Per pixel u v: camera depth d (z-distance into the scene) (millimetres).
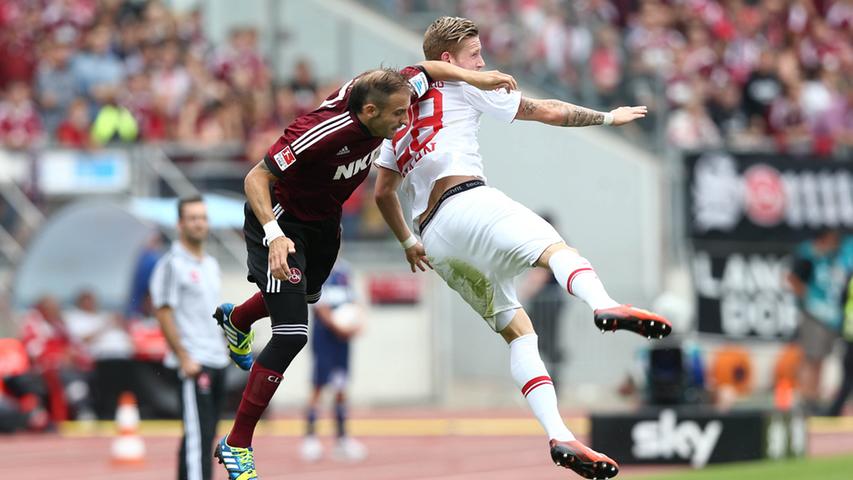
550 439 24422
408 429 62688
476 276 25031
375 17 74438
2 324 66000
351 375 71250
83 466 49844
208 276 35938
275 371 24766
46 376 61625
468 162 25141
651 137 74125
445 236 24984
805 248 68375
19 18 75688
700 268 72188
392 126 24000
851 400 72125
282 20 75688
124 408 50188
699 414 47156
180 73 73750
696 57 81562
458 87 25266
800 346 67938
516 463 49906
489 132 75188
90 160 68500
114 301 66875
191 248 35938
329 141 24047
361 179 25141
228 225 65562
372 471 47719
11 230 68562
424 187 25328
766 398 71188
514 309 25656
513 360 25453
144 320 64438
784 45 87000
